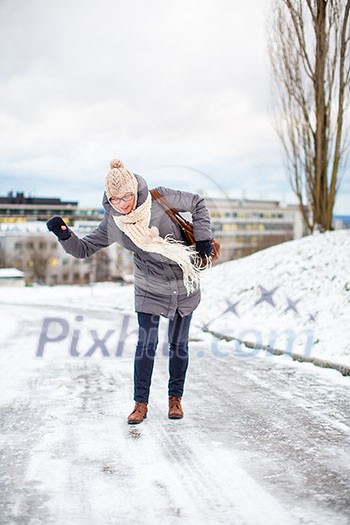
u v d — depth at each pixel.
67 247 4.15
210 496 2.90
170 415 4.32
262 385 5.50
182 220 4.16
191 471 3.24
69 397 5.03
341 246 11.58
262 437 3.86
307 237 13.47
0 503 2.81
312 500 2.84
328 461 3.40
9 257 73.00
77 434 3.93
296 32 13.38
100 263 64.81
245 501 2.83
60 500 2.85
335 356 6.54
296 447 3.65
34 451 3.58
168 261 4.12
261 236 55.09
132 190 3.93
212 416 4.39
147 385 4.27
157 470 3.26
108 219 4.14
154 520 2.63
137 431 4.01
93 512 2.71
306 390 5.28
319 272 10.52
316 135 13.66
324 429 4.05
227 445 3.70
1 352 7.86
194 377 5.90
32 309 17.16
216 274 13.45
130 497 2.89
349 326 7.49
